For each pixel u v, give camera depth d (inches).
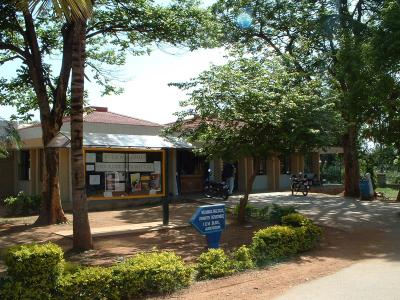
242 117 487.2
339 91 714.8
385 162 1417.3
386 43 559.2
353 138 951.0
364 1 908.6
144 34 625.6
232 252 393.1
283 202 810.8
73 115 404.5
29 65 586.6
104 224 555.5
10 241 466.6
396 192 1173.1
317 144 488.4
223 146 518.3
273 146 501.7
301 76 539.2
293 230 391.2
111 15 600.1
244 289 284.5
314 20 901.2
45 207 578.9
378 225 557.3
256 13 936.9
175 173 906.7
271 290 281.9
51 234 500.4
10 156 989.2
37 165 892.6
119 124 808.3
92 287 261.7
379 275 315.3
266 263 353.7
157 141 650.8
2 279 258.5
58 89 592.7
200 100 489.7
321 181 1378.0
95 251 409.7
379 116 669.9
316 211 684.7
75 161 408.2
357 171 950.4
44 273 252.5
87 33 619.8
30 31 574.2
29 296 248.7
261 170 1122.0
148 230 510.0
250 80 495.2
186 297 271.3
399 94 628.1
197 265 326.6
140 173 571.8
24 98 707.4
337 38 835.4
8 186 987.3
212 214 372.2
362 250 411.2
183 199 852.0
